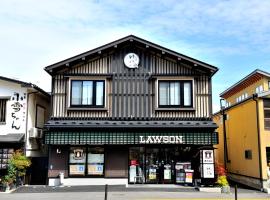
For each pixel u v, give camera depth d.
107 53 21.59
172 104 21.27
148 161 21.14
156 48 21.23
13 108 21.17
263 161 19.95
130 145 21.11
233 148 25.00
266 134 20.30
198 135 20.47
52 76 21.25
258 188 20.08
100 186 19.92
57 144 20.09
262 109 20.48
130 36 21.33
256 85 28.75
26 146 20.88
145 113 21.08
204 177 18.86
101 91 21.25
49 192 17.45
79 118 20.84
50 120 20.72
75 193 17.08
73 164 20.67
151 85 21.44
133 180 20.95
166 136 20.36
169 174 21.05
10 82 21.33
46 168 22.45
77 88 21.25
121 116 20.97
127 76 21.42
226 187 17.89
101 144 20.27
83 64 21.45
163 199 15.40
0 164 20.31
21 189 18.59
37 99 23.03
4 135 20.70
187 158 21.16
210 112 21.14
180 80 21.44
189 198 15.80
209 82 21.52
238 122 23.92
